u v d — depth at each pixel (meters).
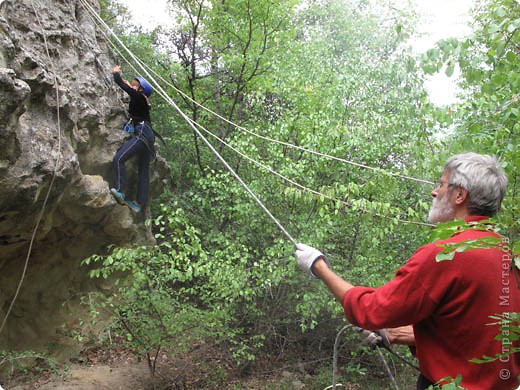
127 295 6.43
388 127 6.89
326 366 7.82
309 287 7.42
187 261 6.45
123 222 7.53
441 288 1.55
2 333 6.66
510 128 2.90
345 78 7.41
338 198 5.84
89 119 6.26
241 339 7.67
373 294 1.66
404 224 5.32
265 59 9.49
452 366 1.61
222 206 8.43
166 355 7.84
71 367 7.12
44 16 5.93
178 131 10.56
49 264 7.25
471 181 1.71
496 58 2.61
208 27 10.09
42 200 5.50
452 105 3.72
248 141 7.64
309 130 7.53
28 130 4.98
